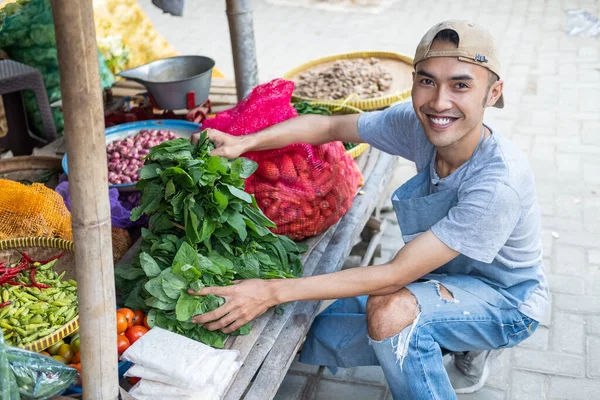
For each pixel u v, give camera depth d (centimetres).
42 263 242
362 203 306
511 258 231
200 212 227
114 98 414
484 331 231
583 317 316
